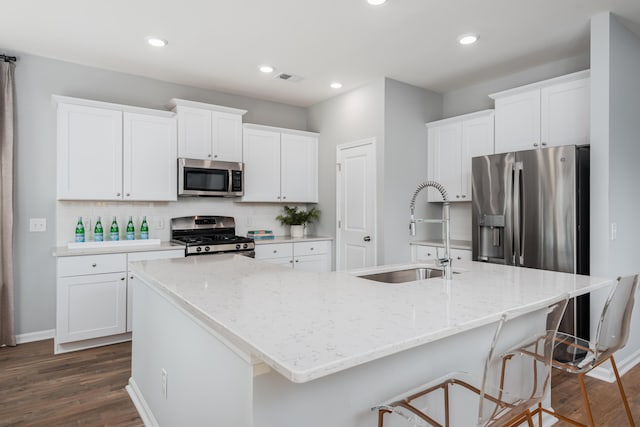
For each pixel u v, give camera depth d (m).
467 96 4.30
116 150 3.53
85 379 2.63
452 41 3.15
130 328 3.37
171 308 1.80
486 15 2.74
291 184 4.71
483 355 1.70
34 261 3.44
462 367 1.61
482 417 1.12
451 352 1.56
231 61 3.57
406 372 1.41
